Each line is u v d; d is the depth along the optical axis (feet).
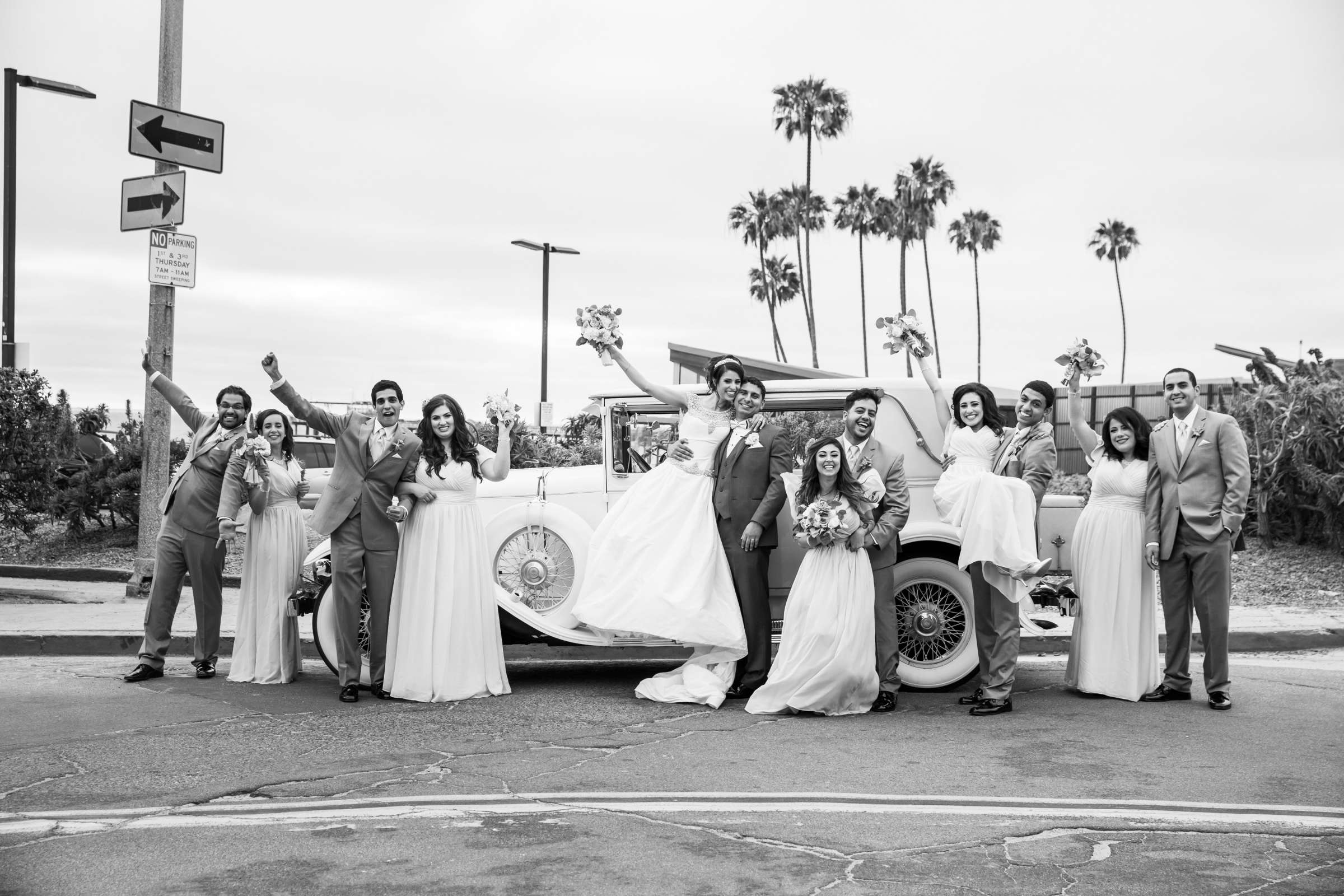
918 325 26.81
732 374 25.40
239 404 26.78
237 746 19.99
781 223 166.40
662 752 19.71
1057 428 72.74
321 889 12.91
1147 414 69.72
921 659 26.00
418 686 24.36
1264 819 15.70
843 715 23.07
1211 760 19.10
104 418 51.83
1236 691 25.66
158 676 26.76
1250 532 46.52
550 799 16.66
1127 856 14.06
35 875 13.38
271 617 26.35
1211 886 12.98
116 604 37.27
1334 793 17.06
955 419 25.70
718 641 24.31
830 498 23.38
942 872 13.46
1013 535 23.07
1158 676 25.13
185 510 26.40
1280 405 44.32
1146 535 24.63
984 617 23.57
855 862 13.82
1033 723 22.25
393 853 14.15
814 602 23.17
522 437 62.28
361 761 18.94
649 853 14.16
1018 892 12.78
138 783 17.56
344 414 25.85
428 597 24.57
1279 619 35.29
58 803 16.46
